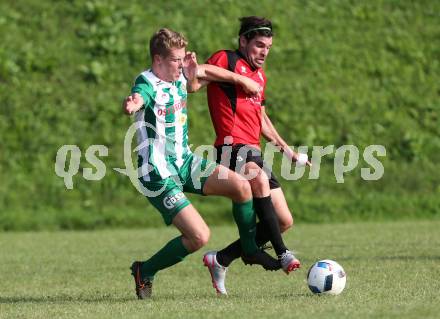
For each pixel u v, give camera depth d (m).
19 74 73.00
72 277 33.03
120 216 61.72
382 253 38.25
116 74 74.62
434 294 23.38
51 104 70.56
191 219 23.95
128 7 81.44
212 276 26.42
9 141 67.19
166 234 54.56
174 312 20.77
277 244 25.17
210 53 76.75
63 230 60.12
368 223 60.38
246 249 25.59
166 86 24.12
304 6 86.75
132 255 41.59
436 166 71.31
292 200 64.38
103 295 26.84
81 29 78.88
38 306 23.62
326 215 63.41
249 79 25.62
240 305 21.77
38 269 36.12
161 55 23.97
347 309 20.33
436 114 76.56
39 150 66.81
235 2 84.19
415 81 80.19
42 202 62.97
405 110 76.31
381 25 86.31
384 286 25.97
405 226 56.41
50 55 75.31
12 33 77.31
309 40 81.75
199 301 23.16
